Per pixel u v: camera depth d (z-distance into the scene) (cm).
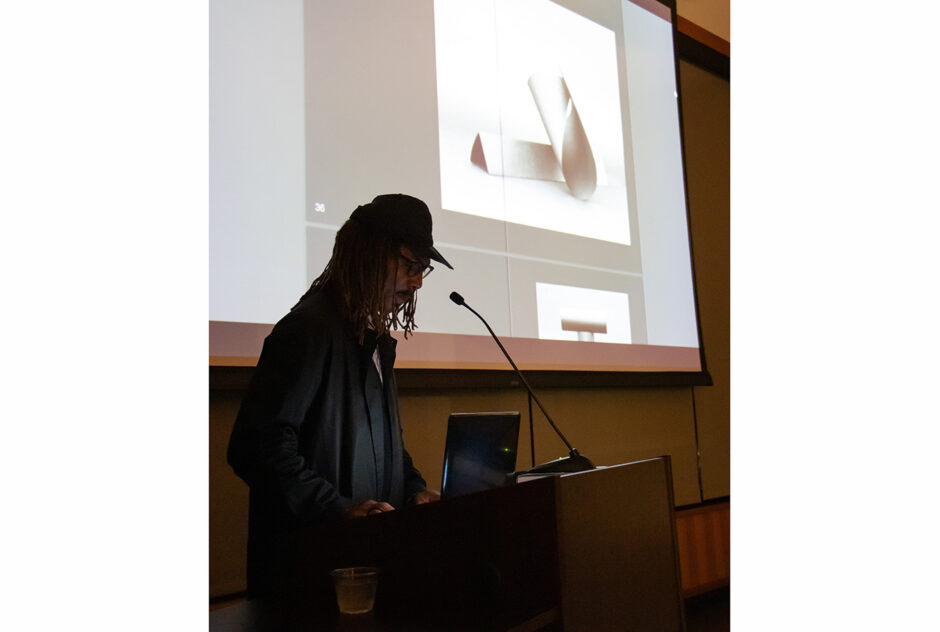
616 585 103
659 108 344
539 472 129
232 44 198
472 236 254
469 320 249
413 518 95
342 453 152
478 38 267
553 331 277
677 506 343
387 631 81
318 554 100
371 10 234
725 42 411
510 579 91
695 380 334
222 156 193
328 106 218
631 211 319
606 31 323
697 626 319
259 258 196
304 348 147
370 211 170
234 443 141
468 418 134
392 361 168
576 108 302
